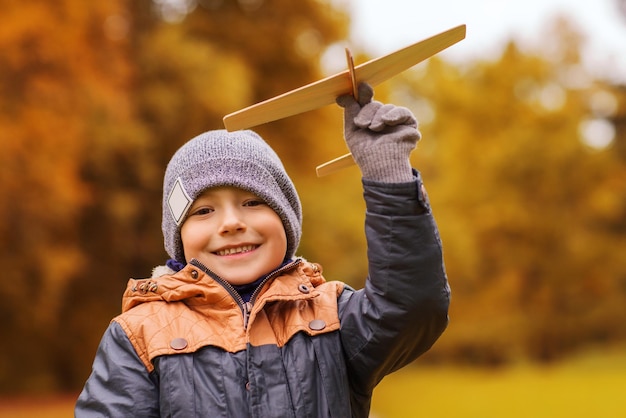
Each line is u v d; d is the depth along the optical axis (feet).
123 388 7.21
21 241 46.70
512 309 84.17
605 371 70.38
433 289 7.25
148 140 51.67
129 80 54.08
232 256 7.75
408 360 7.77
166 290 7.57
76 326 53.83
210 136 8.08
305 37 65.72
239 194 7.87
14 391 52.03
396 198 7.13
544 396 48.83
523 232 83.05
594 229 87.25
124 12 56.80
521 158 82.28
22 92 46.06
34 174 45.70
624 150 99.19
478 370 75.31
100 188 51.70
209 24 64.03
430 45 6.98
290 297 7.50
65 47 47.67
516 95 87.51
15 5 45.03
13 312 49.47
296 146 64.75
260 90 64.75
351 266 61.67
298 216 8.36
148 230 54.49
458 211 84.28
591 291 86.63
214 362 7.22
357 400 7.80
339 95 7.24
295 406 7.16
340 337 7.61
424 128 98.73
